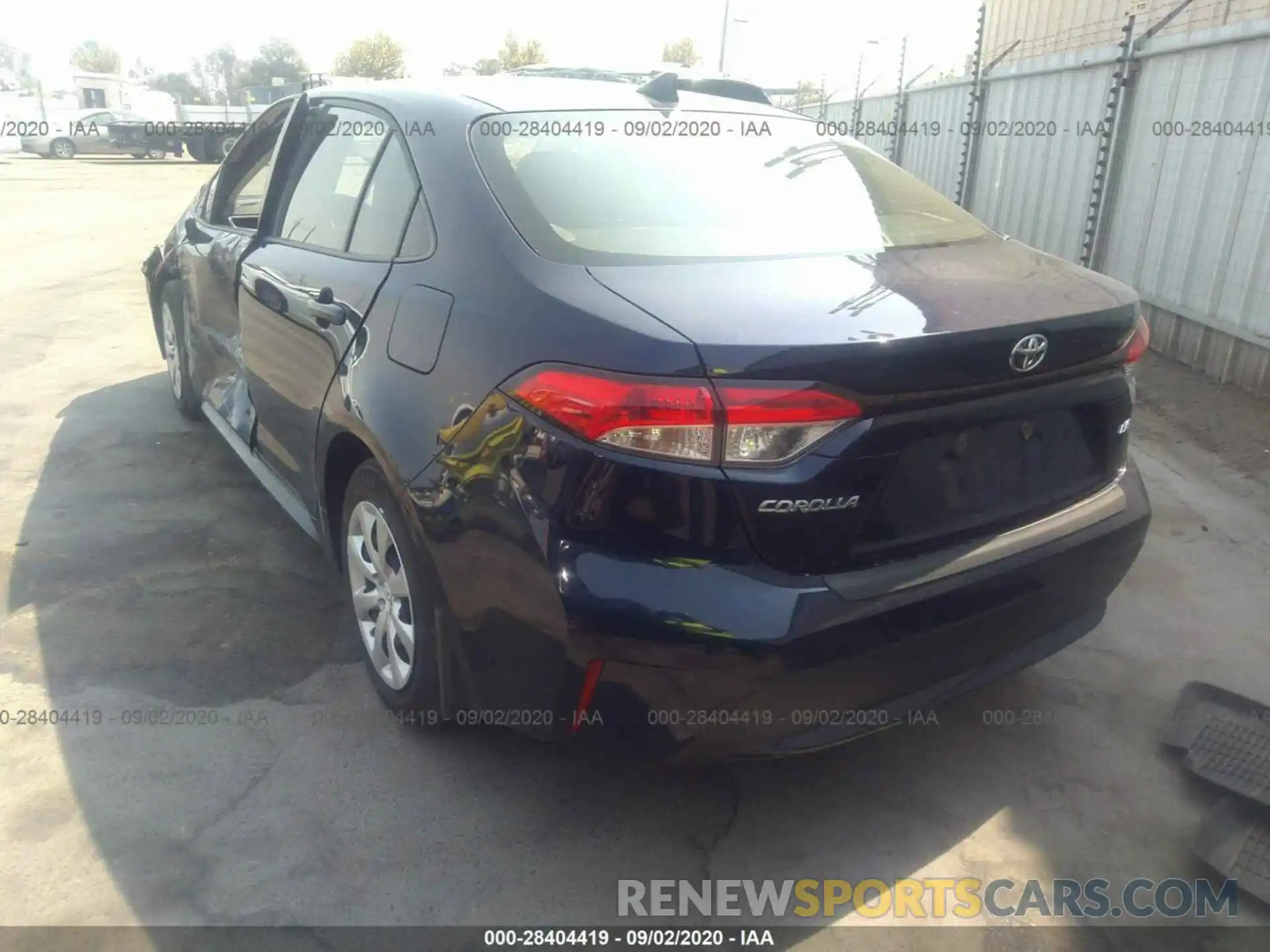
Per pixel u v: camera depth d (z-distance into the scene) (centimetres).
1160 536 409
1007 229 923
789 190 283
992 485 226
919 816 254
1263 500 443
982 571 219
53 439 495
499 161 260
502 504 212
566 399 200
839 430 195
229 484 442
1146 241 689
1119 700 301
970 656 226
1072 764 273
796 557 200
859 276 234
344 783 258
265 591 350
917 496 212
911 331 201
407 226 269
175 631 324
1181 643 331
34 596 343
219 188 440
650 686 202
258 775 260
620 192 261
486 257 235
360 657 312
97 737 271
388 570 269
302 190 344
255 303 344
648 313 204
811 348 191
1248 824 246
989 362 210
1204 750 273
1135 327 248
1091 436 248
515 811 251
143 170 2383
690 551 197
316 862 232
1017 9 1120
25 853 232
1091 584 247
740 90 371
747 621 195
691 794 259
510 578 213
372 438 253
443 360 232
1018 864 240
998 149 943
